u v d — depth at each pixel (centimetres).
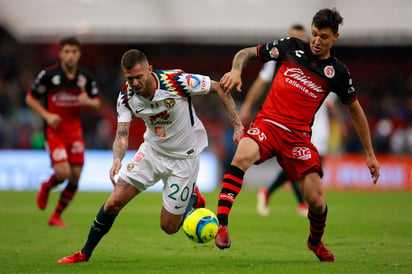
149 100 2308
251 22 9338
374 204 5538
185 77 2339
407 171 7800
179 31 9450
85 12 9569
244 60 2466
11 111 9106
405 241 3070
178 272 2127
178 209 2486
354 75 10844
